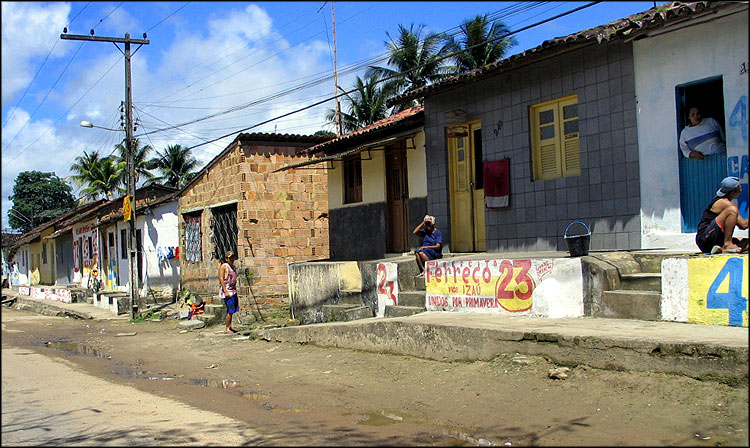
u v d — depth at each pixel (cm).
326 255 1781
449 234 1314
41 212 5347
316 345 1107
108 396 842
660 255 875
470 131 1309
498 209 1217
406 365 860
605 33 958
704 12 878
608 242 1036
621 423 554
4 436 643
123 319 2033
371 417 659
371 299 1264
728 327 697
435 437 573
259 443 576
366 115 3572
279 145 1736
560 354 709
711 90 934
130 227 2011
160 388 890
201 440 594
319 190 1783
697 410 553
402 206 1484
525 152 1170
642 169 994
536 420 590
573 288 857
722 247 802
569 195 1097
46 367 1128
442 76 3083
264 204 1709
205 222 1875
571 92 1091
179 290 2073
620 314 811
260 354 1118
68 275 3634
